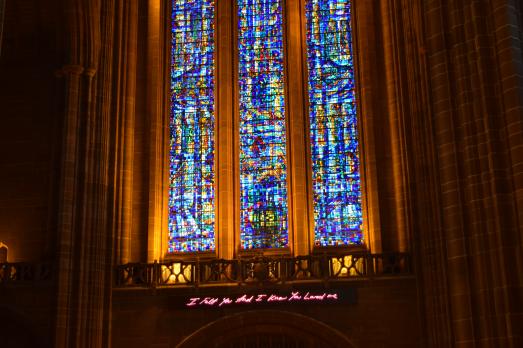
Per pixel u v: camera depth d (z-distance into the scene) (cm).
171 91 3453
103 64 3158
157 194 3259
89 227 2973
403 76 3164
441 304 2689
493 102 1906
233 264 3028
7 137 3356
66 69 3108
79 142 3042
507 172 1858
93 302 2919
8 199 3269
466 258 1878
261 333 2986
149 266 3050
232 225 3228
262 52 3472
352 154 3294
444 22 2020
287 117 3366
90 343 2875
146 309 2998
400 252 2997
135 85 3350
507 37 1894
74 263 2917
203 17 3547
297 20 3469
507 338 1773
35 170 3300
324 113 3356
